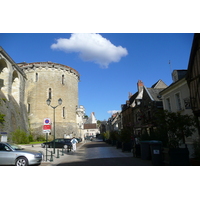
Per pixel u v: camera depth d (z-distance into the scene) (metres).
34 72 40.34
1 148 9.02
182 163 7.54
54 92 40.19
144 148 10.54
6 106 23.83
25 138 24.78
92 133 94.38
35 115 38.19
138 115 26.06
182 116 8.26
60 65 41.97
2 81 26.23
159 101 21.16
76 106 46.19
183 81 14.71
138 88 32.66
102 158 11.80
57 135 37.97
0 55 24.08
